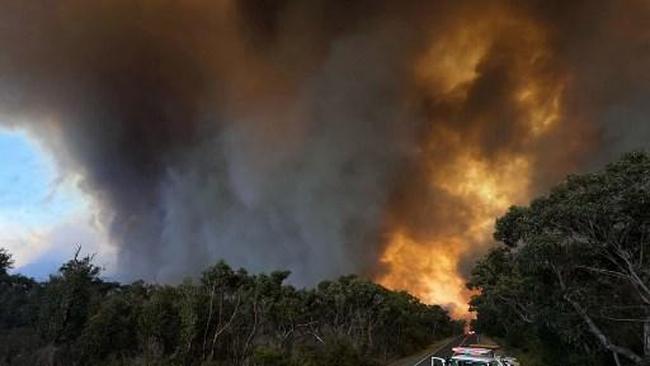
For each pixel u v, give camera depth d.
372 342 51.66
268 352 31.50
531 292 27.20
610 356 29.62
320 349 36.78
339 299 48.78
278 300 41.09
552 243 22.16
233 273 38.25
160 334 29.28
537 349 41.44
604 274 24.11
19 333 28.66
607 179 20.94
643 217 20.25
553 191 23.36
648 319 22.86
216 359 31.78
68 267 30.16
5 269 39.53
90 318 28.28
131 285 37.88
